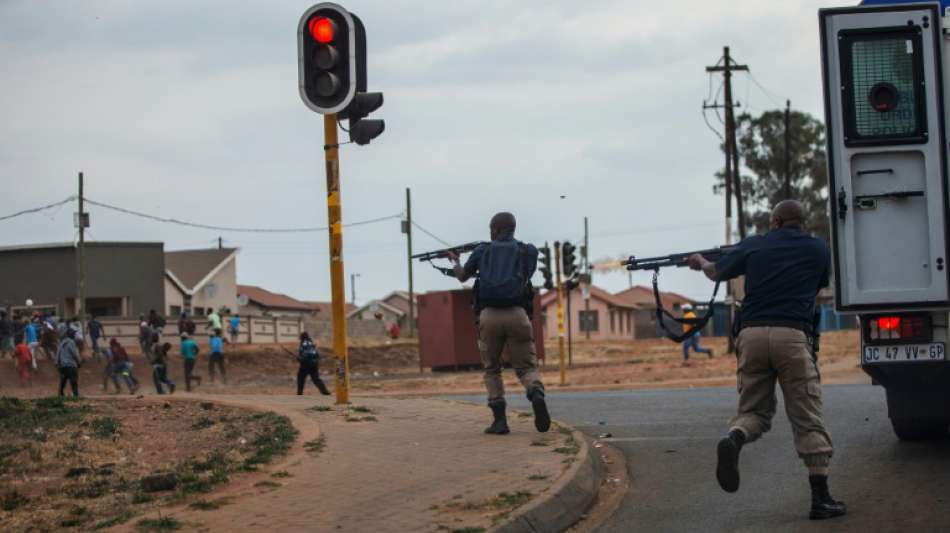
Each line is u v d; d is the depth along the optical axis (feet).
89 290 213.66
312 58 39.65
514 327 33.63
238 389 112.78
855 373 93.20
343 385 42.52
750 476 29.76
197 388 124.67
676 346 206.39
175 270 249.75
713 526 24.53
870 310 30.01
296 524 23.16
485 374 34.81
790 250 25.20
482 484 26.81
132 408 42.78
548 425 33.65
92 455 33.99
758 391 25.36
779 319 24.86
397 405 42.34
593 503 27.71
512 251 33.83
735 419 25.43
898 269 30.04
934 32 29.96
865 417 40.65
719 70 152.05
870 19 30.19
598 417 43.96
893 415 33.40
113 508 26.40
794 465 30.91
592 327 326.85
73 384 87.56
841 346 157.17
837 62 30.32
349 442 33.17
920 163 30.07
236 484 27.68
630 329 358.43
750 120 260.42
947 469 29.50
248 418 38.68
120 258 216.74
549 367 133.28
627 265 28.04
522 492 25.66
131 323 175.73
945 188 29.84
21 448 34.71
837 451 33.24
